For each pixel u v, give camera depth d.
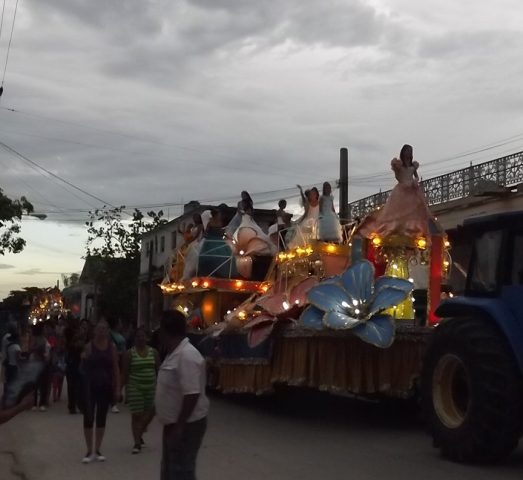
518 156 18.89
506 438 8.72
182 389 5.66
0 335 17.92
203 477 8.52
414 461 9.38
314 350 12.59
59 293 46.97
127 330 19.92
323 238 15.41
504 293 9.20
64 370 16.97
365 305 12.23
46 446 10.77
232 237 18.89
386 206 13.88
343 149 22.91
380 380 12.01
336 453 10.02
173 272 21.03
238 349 15.03
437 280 13.18
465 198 20.14
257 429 12.38
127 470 9.07
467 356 9.07
